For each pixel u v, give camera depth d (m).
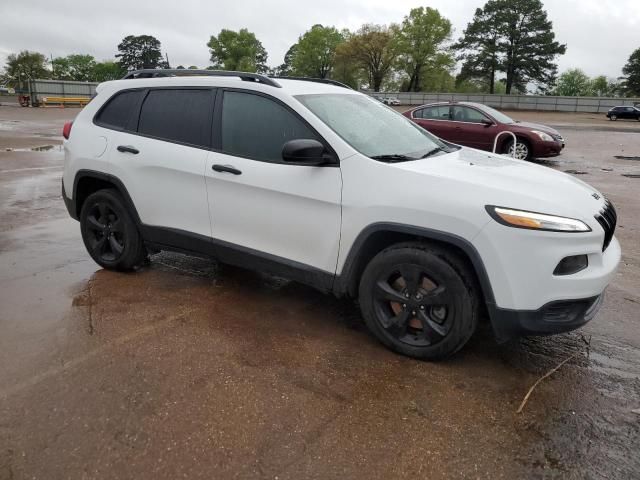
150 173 4.12
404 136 3.88
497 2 79.75
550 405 2.79
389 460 2.35
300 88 3.79
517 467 2.32
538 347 3.44
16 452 2.35
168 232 4.14
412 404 2.77
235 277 4.59
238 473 2.25
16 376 2.94
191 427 2.53
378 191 3.14
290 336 3.50
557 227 2.78
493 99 59.47
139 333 3.48
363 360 3.21
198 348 3.30
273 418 2.62
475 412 2.71
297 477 2.23
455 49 83.62
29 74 90.06
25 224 6.28
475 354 3.33
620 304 4.16
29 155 12.88
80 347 3.28
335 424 2.59
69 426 2.53
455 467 2.32
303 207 3.41
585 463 2.35
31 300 4.00
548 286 2.80
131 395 2.78
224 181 3.72
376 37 79.12
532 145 12.40
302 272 3.54
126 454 2.35
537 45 79.06
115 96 4.47
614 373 3.12
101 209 4.52
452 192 2.97
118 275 4.59
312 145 3.13
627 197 8.61
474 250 2.87
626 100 53.16
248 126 3.69
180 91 4.08
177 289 4.29
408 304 3.16
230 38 95.31
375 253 3.38
